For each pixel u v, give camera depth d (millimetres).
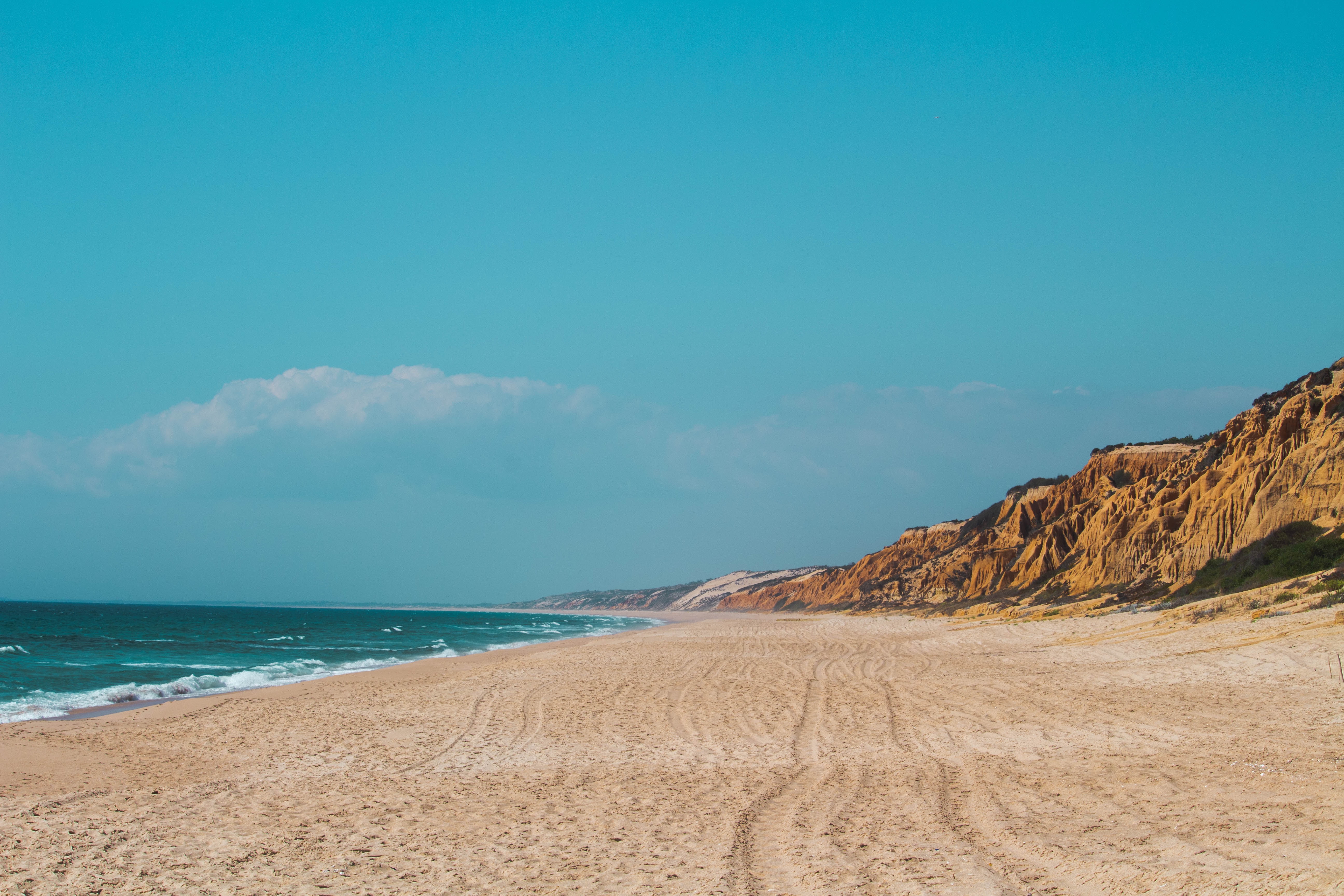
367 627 115250
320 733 20109
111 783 15148
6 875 9945
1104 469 86062
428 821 12078
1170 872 8508
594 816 12117
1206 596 40562
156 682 37094
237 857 10578
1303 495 41625
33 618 135375
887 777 13914
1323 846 8742
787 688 25938
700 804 12570
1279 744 14523
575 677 30297
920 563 136750
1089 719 18203
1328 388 46844
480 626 126438
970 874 9086
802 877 9273
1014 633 43594
